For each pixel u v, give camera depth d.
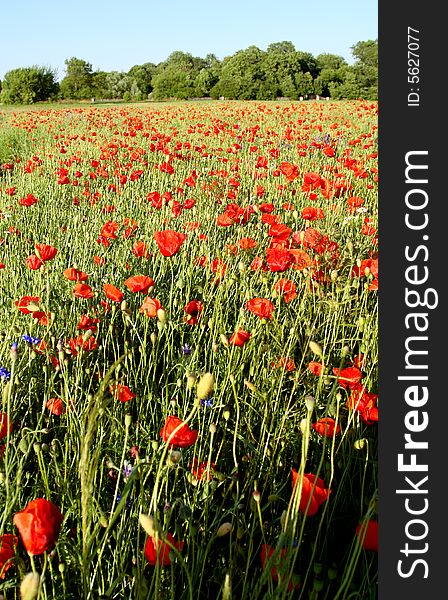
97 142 14.73
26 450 1.99
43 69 63.16
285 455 2.60
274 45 101.62
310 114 21.56
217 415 2.72
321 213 4.89
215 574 1.98
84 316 2.94
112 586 1.62
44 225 6.64
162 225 5.69
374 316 3.53
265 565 1.52
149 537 1.59
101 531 2.06
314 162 10.12
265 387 2.95
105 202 7.62
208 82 69.31
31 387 2.86
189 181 6.91
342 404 2.52
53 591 1.71
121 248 5.24
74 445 2.39
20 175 10.19
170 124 20.39
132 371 3.03
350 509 2.37
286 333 3.47
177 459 1.45
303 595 2.04
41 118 24.11
